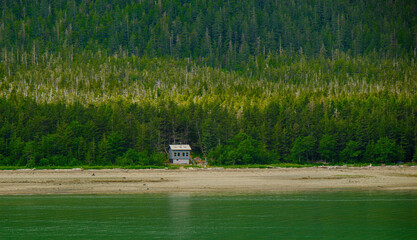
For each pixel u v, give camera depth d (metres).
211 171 130.75
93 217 54.81
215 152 155.12
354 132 163.62
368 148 157.62
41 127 156.75
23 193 76.81
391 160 156.25
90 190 81.19
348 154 159.25
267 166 145.25
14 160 144.12
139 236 45.44
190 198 70.38
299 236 45.34
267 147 164.25
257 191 80.00
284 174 119.69
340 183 93.75
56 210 59.44
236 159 152.75
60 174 118.88
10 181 97.69
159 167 141.62
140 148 153.38
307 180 100.81
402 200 67.62
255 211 58.34
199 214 56.41
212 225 50.25
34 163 139.50
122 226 49.88
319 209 59.66
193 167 144.00
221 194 75.44
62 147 149.00
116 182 96.31
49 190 81.25
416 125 163.88
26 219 53.69
